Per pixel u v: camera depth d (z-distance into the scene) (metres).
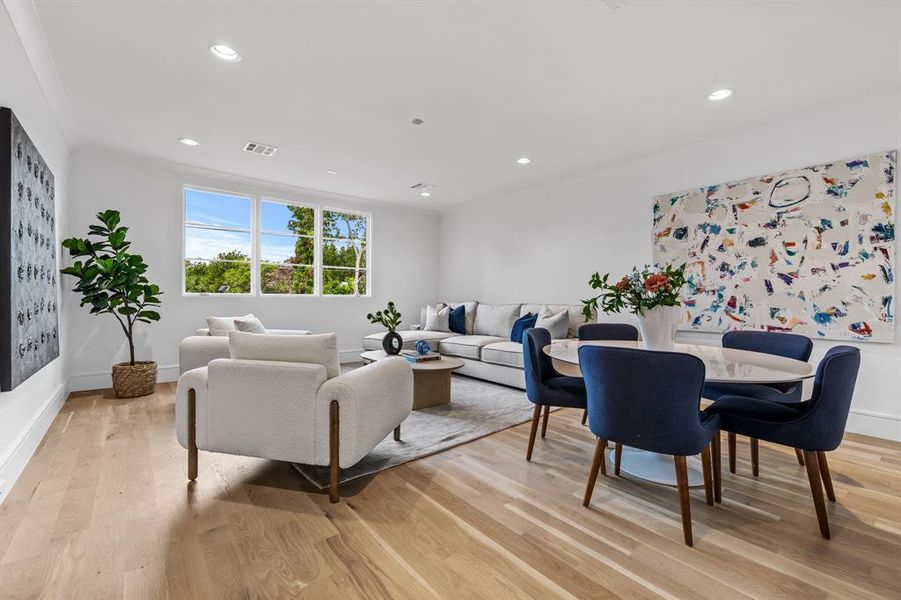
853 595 1.35
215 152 4.00
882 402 2.81
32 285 2.32
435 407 3.58
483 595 1.35
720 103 2.93
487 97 2.87
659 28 2.13
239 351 2.08
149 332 4.33
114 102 2.97
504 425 3.11
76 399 3.68
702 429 1.67
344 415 1.92
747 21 2.07
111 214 3.64
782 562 1.52
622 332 3.32
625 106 2.99
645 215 4.09
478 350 4.61
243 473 2.24
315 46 2.29
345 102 2.95
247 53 2.36
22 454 2.24
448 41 2.24
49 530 1.67
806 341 2.38
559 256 4.96
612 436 1.80
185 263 4.64
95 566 1.46
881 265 2.78
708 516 1.84
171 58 2.41
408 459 2.44
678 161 3.84
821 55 2.35
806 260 3.08
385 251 6.22
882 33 2.14
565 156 4.05
